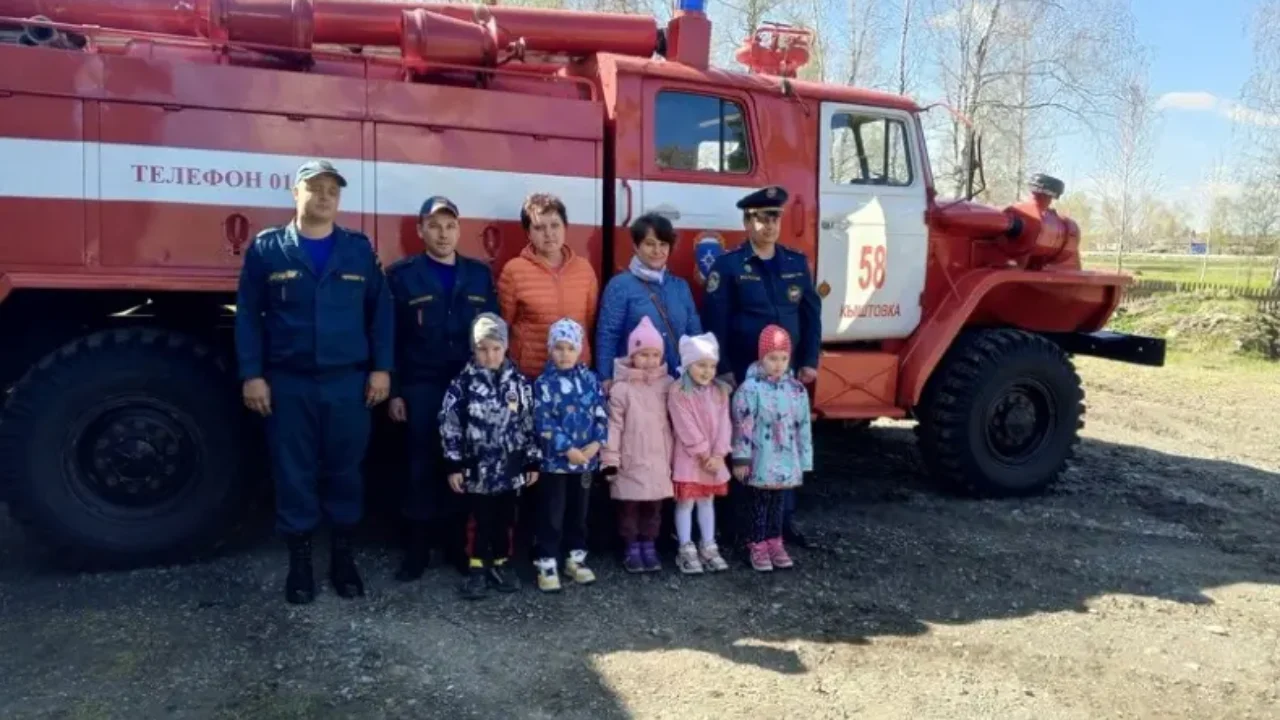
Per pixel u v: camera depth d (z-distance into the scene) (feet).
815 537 17.56
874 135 19.71
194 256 14.24
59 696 10.92
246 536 16.37
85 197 13.65
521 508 16.46
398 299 14.33
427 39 15.49
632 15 17.53
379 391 13.84
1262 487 22.86
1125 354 22.99
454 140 15.60
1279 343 49.88
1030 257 21.16
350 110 14.96
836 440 25.90
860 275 19.45
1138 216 108.27
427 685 11.49
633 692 11.55
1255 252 77.00
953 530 18.33
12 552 15.29
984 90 61.57
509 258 16.03
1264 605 15.26
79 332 15.30
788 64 19.58
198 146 14.16
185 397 14.40
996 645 13.35
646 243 15.34
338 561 13.99
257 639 12.49
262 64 15.03
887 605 14.58
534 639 12.87
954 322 19.83
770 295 16.19
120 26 15.07
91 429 14.14
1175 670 12.84
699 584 15.08
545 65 17.98
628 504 15.39
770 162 18.35
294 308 13.23
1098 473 23.53
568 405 14.32
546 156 16.20
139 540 14.38
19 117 13.29
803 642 13.17
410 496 14.52
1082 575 16.22
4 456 13.64
